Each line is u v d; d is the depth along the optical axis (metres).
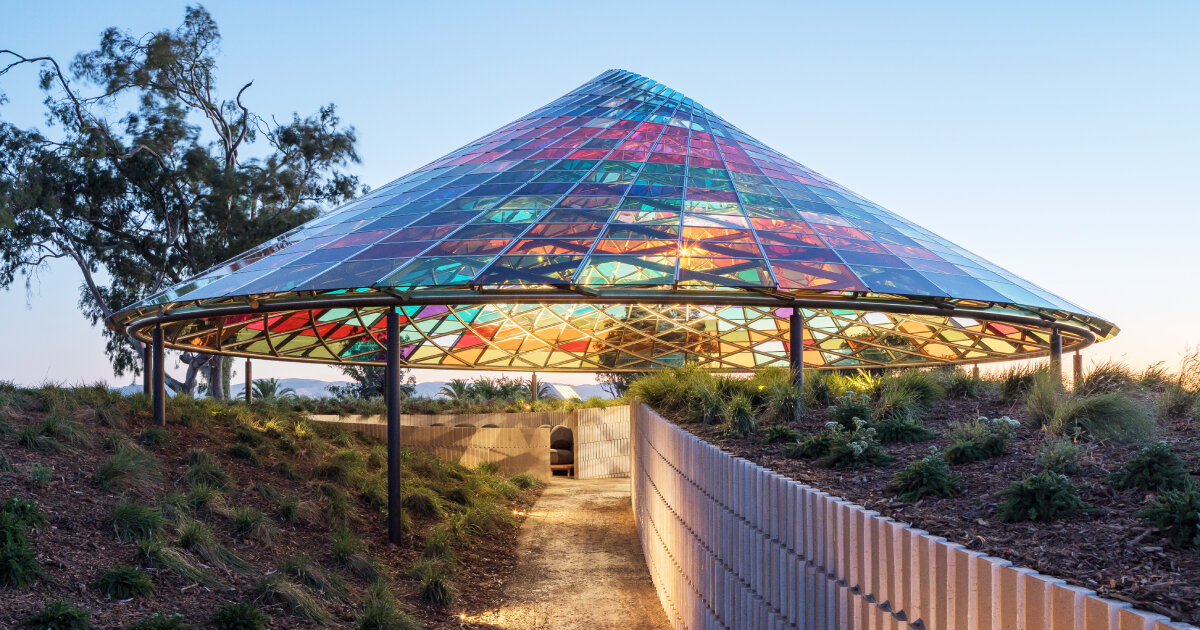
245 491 18.02
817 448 11.77
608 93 35.44
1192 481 7.80
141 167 43.81
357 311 30.48
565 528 24.27
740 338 40.34
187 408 22.45
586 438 39.25
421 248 20.14
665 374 21.62
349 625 13.12
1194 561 6.13
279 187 48.22
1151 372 12.91
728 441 13.80
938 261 22.20
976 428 10.77
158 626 9.94
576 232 20.69
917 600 6.70
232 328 28.09
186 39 46.94
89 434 17.73
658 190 24.22
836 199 26.70
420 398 51.53
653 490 18.97
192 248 46.84
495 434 34.78
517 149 29.11
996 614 5.82
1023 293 21.50
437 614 15.20
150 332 24.22
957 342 34.19
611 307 35.22
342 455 23.70
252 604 11.88
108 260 45.88
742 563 11.00
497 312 35.00
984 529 7.50
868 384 16.22
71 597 10.61
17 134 42.91
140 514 13.34
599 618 15.66
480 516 22.56
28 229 42.41
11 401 18.48
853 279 18.80
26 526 11.99
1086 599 5.11
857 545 7.69
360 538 17.98
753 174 27.08
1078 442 9.89
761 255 19.69
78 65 44.19
